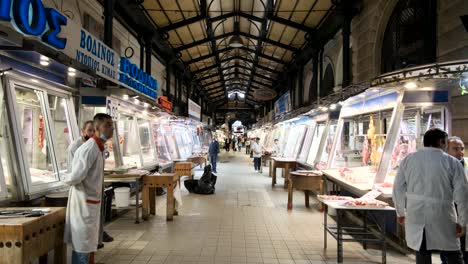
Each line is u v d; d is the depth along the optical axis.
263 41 14.95
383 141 5.29
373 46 7.88
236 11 12.59
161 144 9.89
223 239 4.83
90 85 5.39
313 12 10.80
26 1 3.44
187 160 10.72
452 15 5.21
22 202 3.58
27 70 3.89
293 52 15.40
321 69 12.66
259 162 14.28
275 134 18.25
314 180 6.59
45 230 2.73
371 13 7.98
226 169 15.33
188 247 4.46
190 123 14.98
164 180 5.86
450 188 2.79
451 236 2.76
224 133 41.16
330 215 6.29
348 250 4.39
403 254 4.19
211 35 14.23
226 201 7.71
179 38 13.84
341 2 8.77
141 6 10.16
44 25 3.76
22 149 3.68
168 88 14.88
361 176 5.29
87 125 4.04
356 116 6.45
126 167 6.22
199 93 27.52
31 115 4.42
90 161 3.03
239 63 23.06
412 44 6.48
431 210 2.77
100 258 4.02
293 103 18.22
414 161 2.91
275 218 6.11
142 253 4.21
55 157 4.38
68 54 4.35
